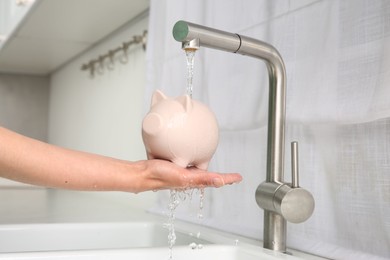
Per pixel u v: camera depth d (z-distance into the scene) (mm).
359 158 678
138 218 1094
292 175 673
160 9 1170
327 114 699
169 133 522
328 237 724
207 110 570
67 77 2299
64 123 2322
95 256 599
